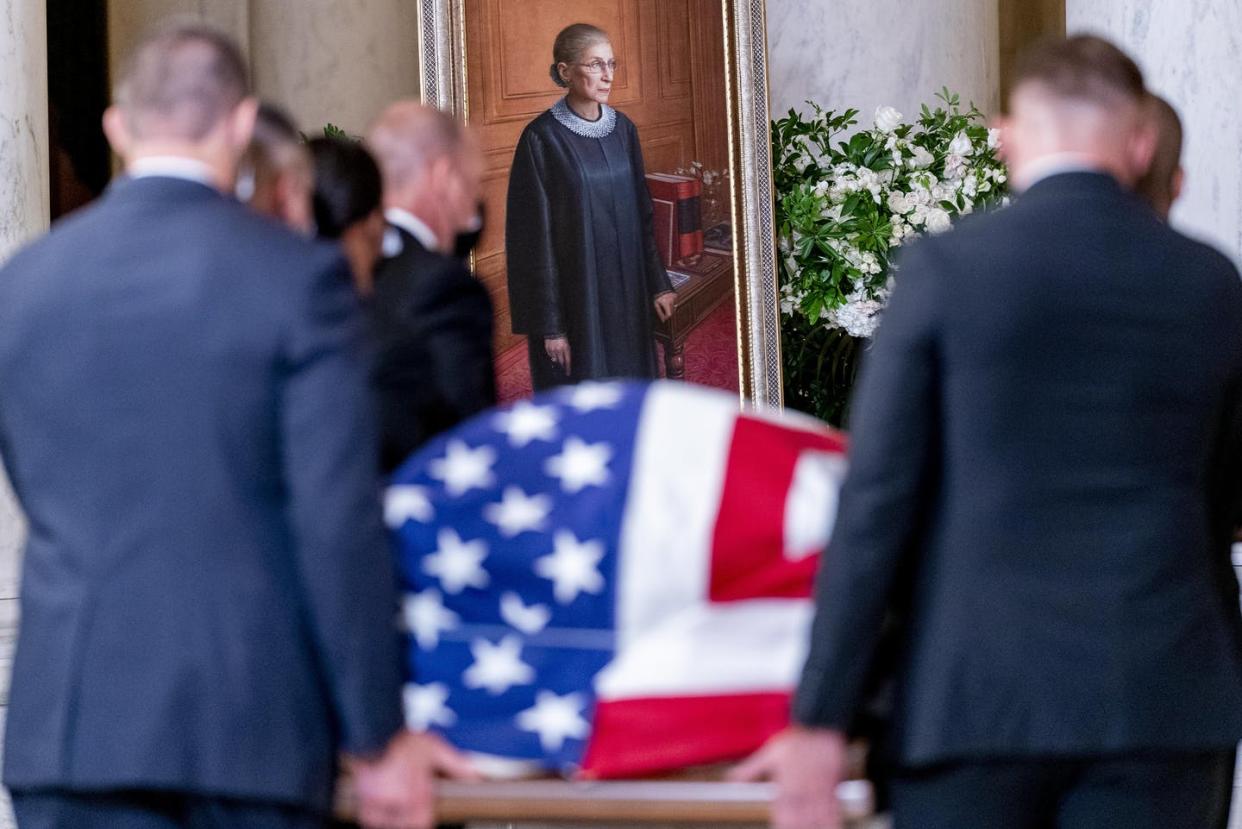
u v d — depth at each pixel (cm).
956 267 526
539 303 1387
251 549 507
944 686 519
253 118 557
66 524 513
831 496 562
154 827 508
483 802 550
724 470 563
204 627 499
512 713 560
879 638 560
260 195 618
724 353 1376
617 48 1379
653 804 547
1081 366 521
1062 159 550
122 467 506
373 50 1672
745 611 556
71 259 525
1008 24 1922
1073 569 518
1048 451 519
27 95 1162
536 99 1384
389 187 700
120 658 499
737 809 543
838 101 1548
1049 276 523
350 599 496
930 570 531
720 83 1371
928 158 1341
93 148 1673
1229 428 568
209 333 507
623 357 1387
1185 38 1209
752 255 1363
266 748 501
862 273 1336
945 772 528
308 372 507
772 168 1373
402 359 646
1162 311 529
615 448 566
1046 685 512
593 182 1381
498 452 570
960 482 524
